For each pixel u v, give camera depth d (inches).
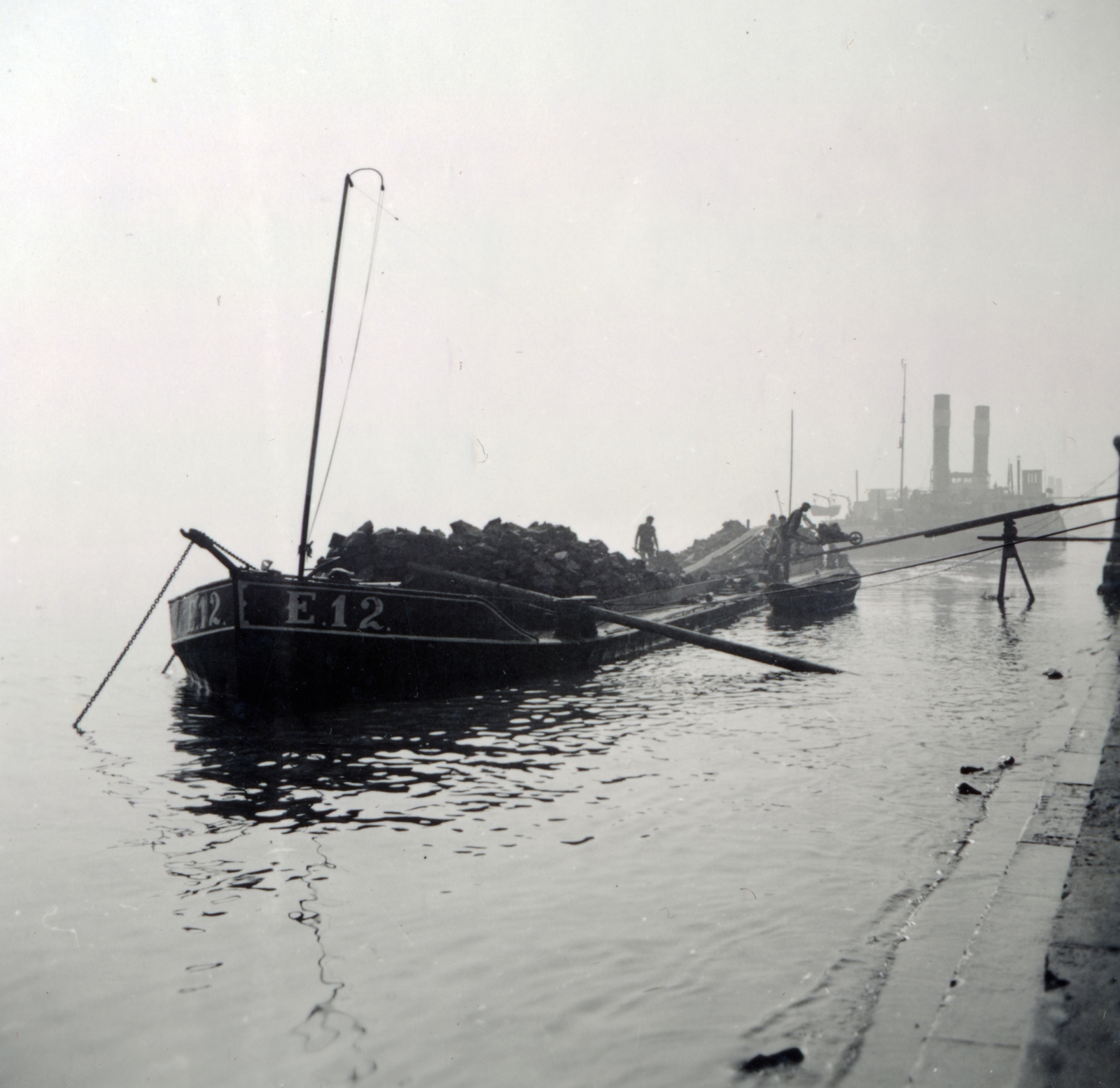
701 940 247.6
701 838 334.6
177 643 650.2
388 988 226.8
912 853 314.0
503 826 354.0
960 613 1244.5
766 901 273.1
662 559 1424.7
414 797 396.2
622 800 386.3
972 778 408.8
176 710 599.8
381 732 526.6
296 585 567.2
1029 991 181.0
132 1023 213.9
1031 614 1205.7
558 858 316.5
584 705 605.3
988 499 3287.4
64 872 311.4
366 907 277.3
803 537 1355.8
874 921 256.4
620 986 223.3
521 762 455.2
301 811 377.7
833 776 417.1
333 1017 213.6
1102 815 261.9
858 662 798.5
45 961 246.1
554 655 725.9
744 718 556.7
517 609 807.7
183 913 275.7
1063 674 701.3
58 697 650.2
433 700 619.2
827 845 323.6
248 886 297.0
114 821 368.8
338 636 580.4
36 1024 214.4
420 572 769.6
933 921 247.3
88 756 476.7
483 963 238.1
